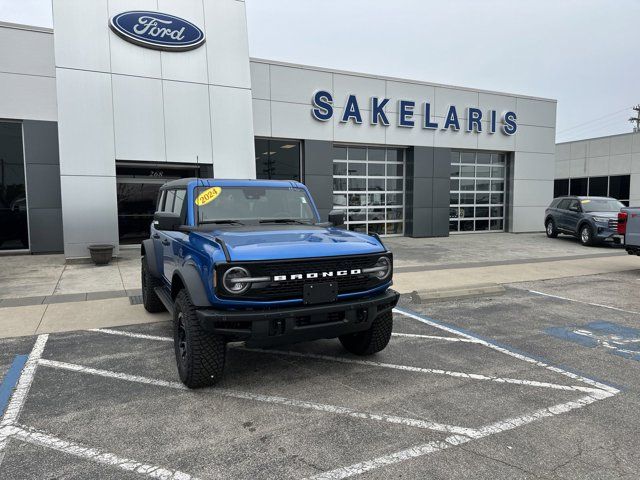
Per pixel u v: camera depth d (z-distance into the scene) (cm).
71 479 289
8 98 1338
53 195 1405
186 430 351
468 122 1966
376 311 434
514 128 2070
